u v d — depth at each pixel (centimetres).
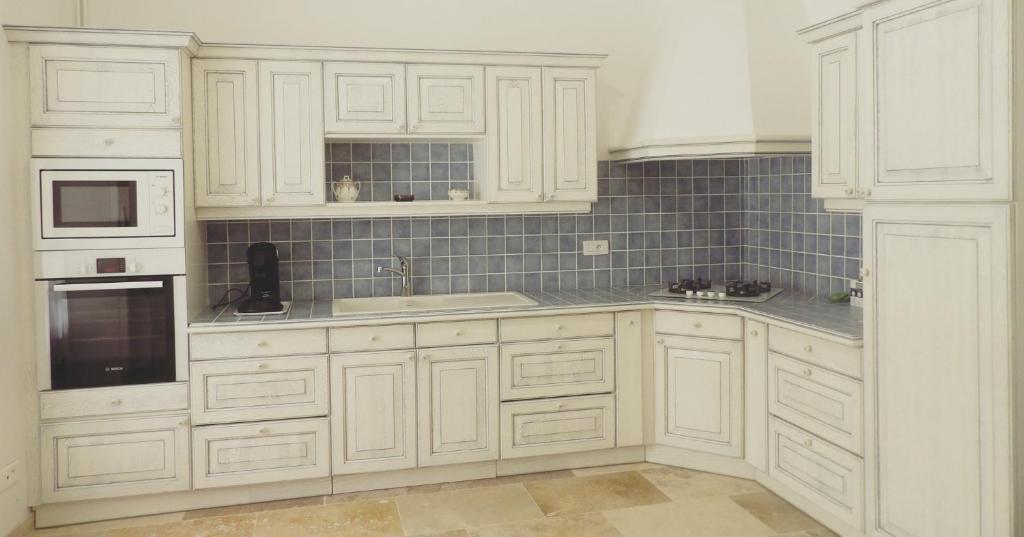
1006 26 233
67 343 339
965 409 254
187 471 352
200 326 349
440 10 434
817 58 354
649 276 476
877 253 289
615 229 468
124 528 340
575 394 397
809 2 406
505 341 386
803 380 338
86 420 342
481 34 440
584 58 412
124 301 344
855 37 328
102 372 343
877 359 291
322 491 374
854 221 396
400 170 430
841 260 407
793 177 442
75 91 335
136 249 344
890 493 288
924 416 270
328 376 365
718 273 487
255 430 358
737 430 384
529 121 409
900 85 273
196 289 376
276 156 380
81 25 386
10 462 322
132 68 339
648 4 456
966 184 249
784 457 354
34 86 330
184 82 351
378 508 357
